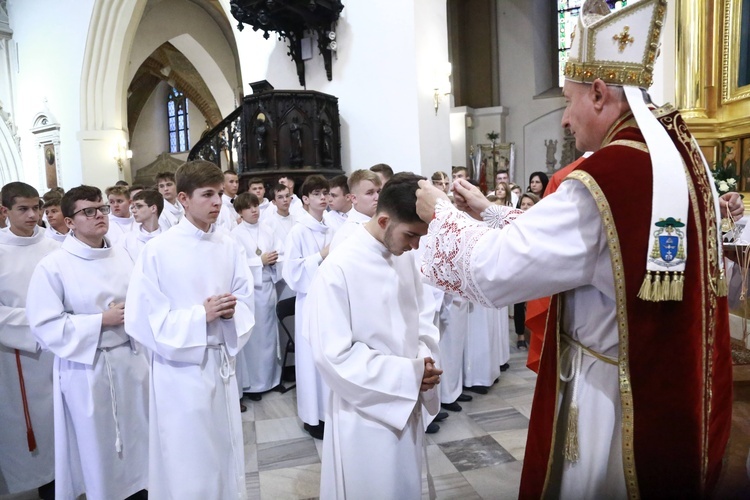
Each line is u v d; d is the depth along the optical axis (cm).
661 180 117
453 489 289
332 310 175
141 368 276
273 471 321
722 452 142
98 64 1284
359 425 178
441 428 369
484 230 135
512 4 1412
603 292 128
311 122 739
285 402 440
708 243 131
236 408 259
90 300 265
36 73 1410
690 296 121
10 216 316
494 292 130
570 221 124
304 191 428
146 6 1398
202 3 1475
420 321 211
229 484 251
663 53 576
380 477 176
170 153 2327
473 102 1466
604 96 133
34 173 1467
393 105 747
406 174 179
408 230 172
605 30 130
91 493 261
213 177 252
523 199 530
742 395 295
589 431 134
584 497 134
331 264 181
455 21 1434
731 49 487
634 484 124
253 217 495
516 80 1427
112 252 281
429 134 761
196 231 255
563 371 141
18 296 307
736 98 480
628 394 123
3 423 303
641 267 118
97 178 1306
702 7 499
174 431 238
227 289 263
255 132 741
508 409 399
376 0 747
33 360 307
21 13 1427
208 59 1540
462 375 433
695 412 121
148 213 471
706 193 133
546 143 1403
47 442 314
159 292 240
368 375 170
